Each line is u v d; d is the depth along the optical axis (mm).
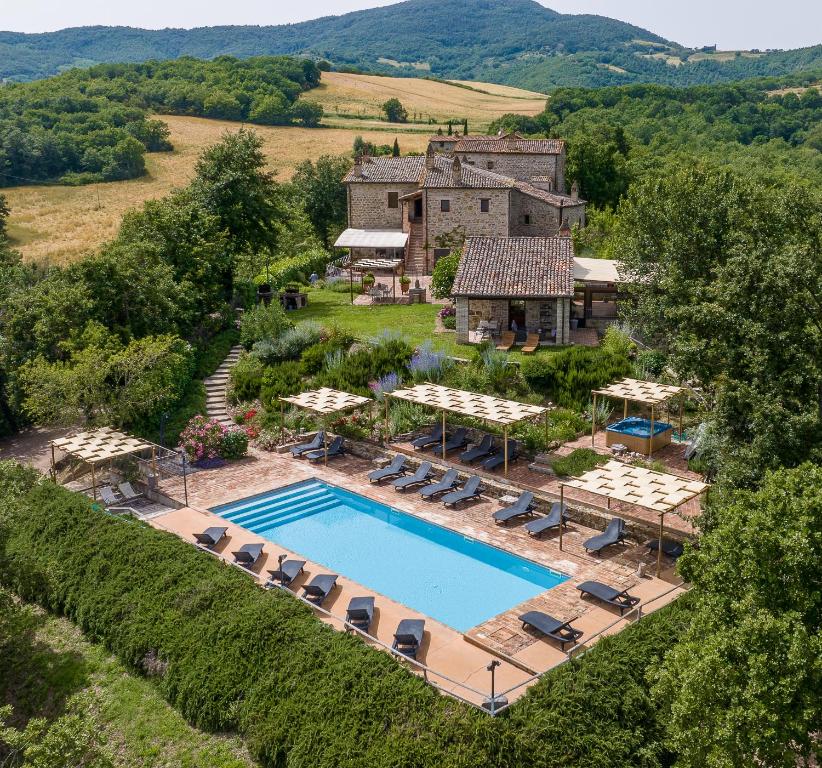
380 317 47281
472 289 40469
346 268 60531
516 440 30859
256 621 19578
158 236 45312
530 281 40562
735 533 15094
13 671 21094
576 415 33188
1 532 21781
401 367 37969
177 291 41594
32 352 36094
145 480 29719
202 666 19047
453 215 58000
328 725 16641
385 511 28297
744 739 13422
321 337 42125
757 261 22188
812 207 25828
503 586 23078
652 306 34781
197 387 39031
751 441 20969
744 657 14016
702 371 23562
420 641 18828
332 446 33250
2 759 18500
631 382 32219
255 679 18453
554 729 15617
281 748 16828
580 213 62844
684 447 30812
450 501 27578
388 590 22891
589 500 26734
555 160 66938
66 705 17719
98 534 24812
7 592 22000
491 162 67688
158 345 33312
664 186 37438
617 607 20891
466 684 17656
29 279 47156
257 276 57344
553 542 25094
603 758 15328
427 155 64438
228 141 53312
